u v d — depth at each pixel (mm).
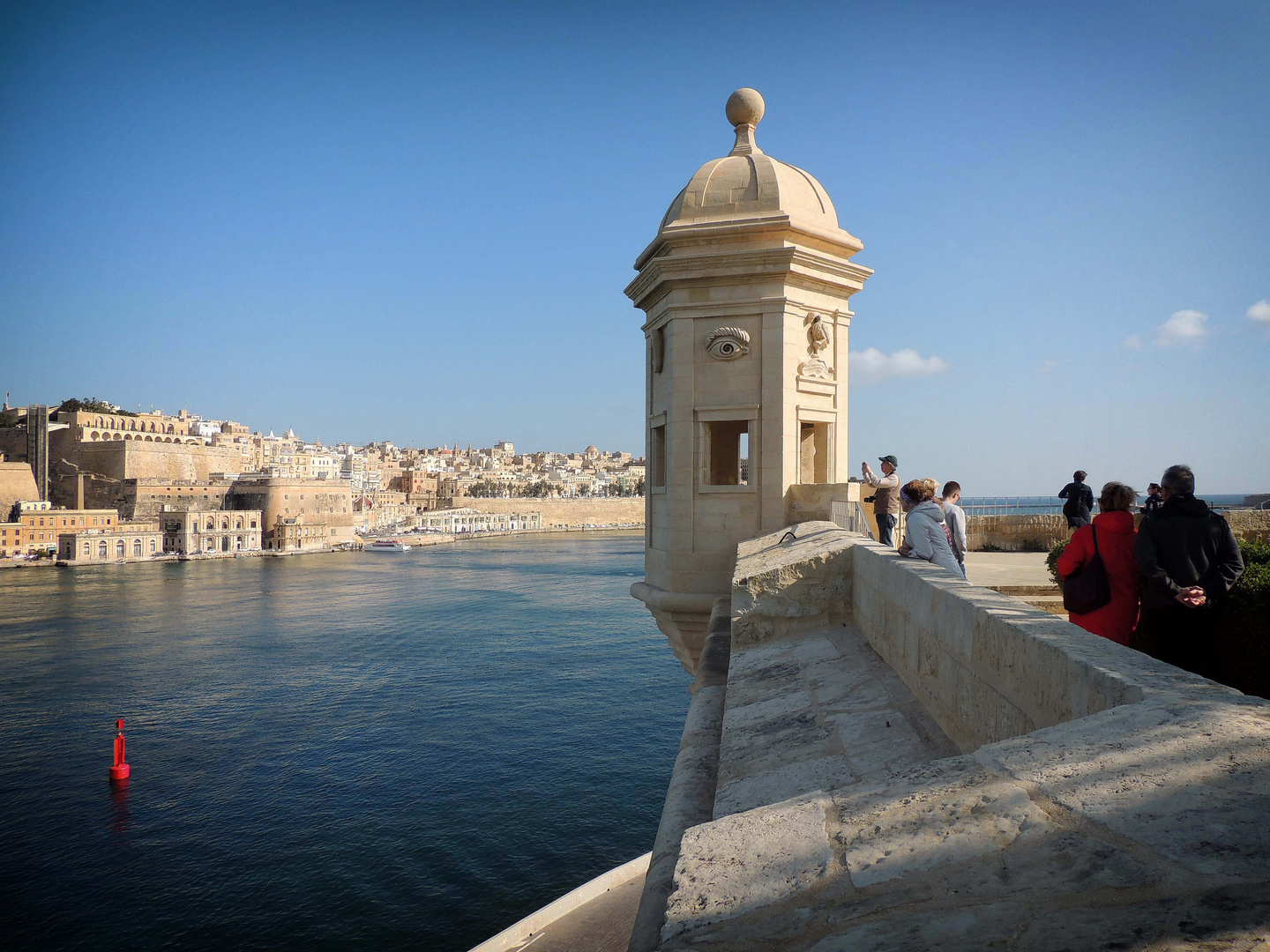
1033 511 23656
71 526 166750
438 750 56906
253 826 45594
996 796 2277
